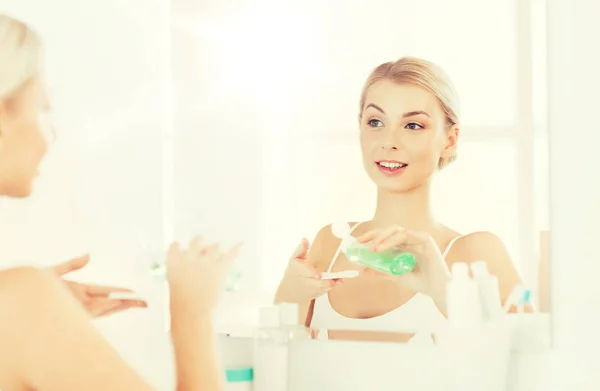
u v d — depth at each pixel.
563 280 1.17
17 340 1.08
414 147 1.23
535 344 1.17
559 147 1.17
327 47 1.29
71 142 1.41
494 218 1.19
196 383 1.30
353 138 1.27
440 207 1.22
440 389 1.19
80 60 1.42
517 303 1.18
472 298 1.18
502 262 1.18
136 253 1.39
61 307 1.14
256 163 1.33
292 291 1.29
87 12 1.43
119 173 1.40
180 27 1.38
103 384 1.11
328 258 1.27
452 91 1.22
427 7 1.23
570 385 1.15
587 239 1.16
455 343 1.19
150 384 1.35
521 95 1.19
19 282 1.14
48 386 1.07
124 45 1.41
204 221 1.35
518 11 1.19
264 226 1.32
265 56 1.32
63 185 1.41
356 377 1.24
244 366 1.30
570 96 1.17
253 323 1.30
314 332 1.27
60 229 1.40
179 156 1.38
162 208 1.38
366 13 1.26
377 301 1.24
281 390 1.27
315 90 1.29
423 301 1.21
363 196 1.26
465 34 1.21
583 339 1.15
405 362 1.21
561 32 1.18
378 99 1.25
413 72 1.24
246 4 1.34
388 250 1.24
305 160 1.29
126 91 1.41
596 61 1.16
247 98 1.33
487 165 1.20
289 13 1.31
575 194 1.16
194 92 1.37
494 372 1.17
